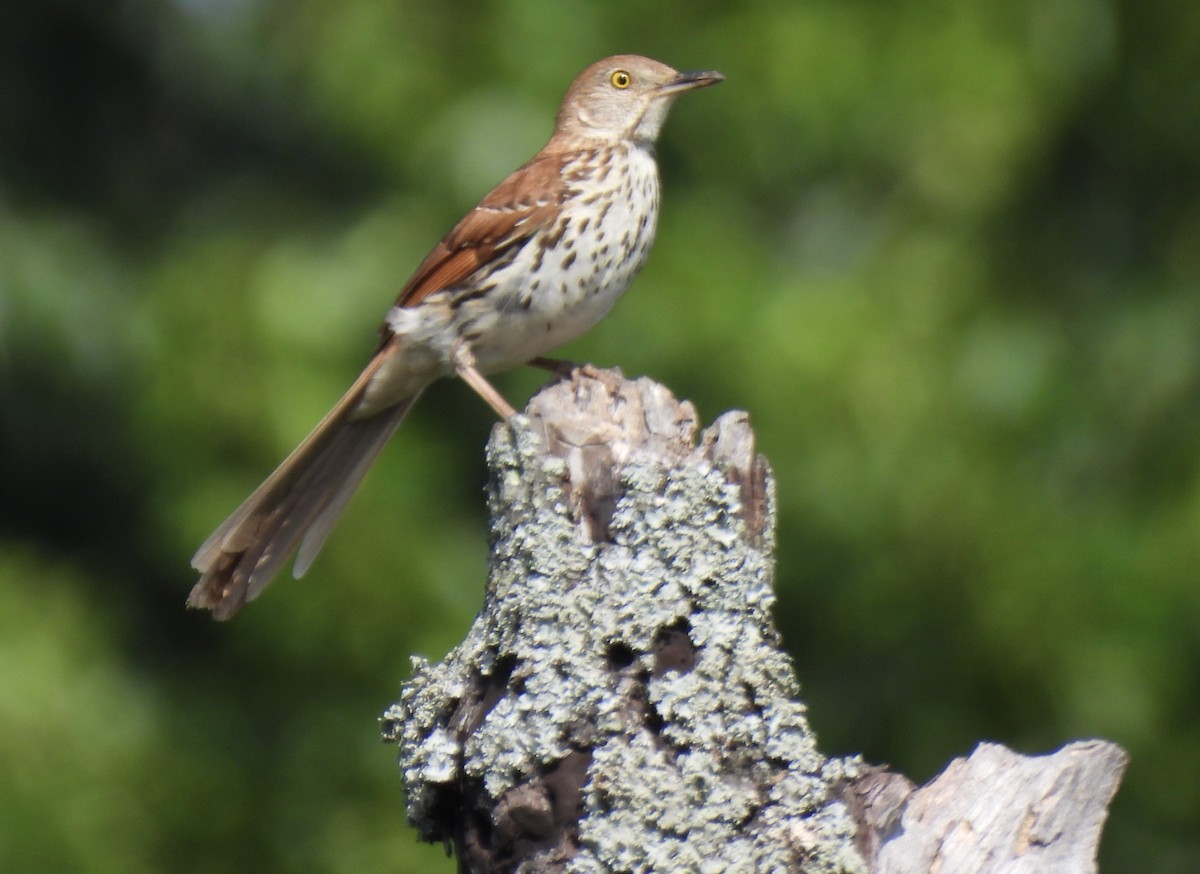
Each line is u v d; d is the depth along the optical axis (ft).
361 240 41.42
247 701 43.27
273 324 40.40
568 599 18.29
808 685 40.19
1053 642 38.27
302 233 44.93
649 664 18.01
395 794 41.14
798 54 40.91
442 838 18.84
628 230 26.71
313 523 25.70
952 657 39.14
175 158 51.78
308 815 41.50
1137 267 41.96
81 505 49.21
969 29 41.27
